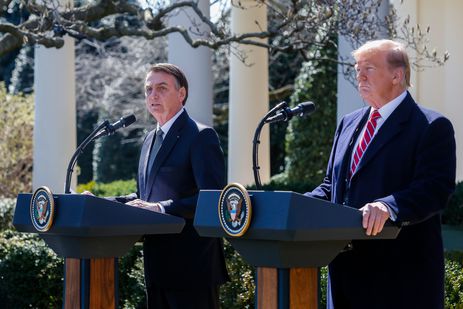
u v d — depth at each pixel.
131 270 14.12
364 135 8.34
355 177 8.23
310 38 18.02
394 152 8.08
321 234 6.90
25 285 14.61
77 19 17.09
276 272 7.16
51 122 23.03
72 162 9.49
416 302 7.96
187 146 9.77
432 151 7.91
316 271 7.29
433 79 24.12
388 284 8.02
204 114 22.55
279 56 39.50
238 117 26.19
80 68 40.75
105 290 8.58
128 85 40.31
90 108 41.66
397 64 8.16
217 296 9.98
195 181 9.78
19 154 30.53
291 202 6.74
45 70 23.06
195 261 9.74
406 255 8.02
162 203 9.36
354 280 8.13
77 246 8.44
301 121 30.98
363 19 15.84
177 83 9.89
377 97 8.21
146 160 10.08
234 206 7.04
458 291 12.05
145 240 9.93
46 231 8.34
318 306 7.30
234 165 26.33
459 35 23.97
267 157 26.52
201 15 16.30
